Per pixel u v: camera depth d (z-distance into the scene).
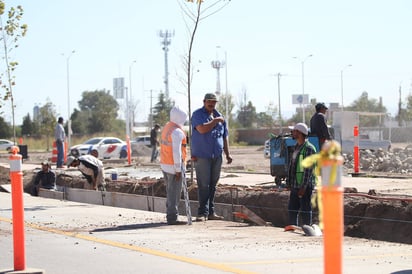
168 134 22.58
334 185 8.05
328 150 8.05
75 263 15.62
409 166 45.75
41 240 19.11
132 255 16.53
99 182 35.28
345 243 18.78
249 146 135.75
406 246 18.09
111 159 77.69
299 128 22.03
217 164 24.41
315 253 16.56
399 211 23.45
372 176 38.84
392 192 28.78
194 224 22.88
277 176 31.80
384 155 53.72
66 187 39.09
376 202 24.53
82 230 21.09
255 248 17.41
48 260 16.06
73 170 50.31
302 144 22.03
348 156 53.47
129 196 30.36
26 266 15.20
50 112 142.75
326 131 29.42
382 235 23.25
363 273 14.10
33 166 61.22
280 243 18.30
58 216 24.97
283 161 31.19
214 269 14.57
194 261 15.53
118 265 15.27
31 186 41.09
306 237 19.58
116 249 17.47
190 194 30.78
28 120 165.25
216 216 24.53
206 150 24.05
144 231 20.89
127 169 53.69
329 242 8.07
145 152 89.44
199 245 17.97
